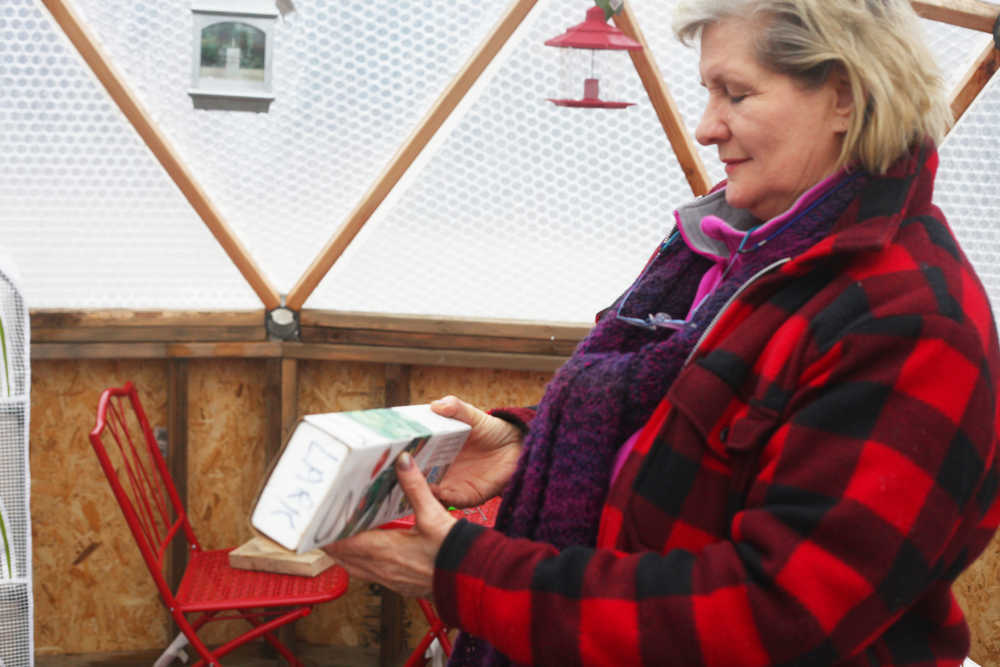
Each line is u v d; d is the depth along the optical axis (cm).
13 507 277
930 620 127
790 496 109
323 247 367
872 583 104
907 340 108
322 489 116
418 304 374
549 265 369
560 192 360
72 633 379
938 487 105
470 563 122
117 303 362
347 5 336
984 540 125
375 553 130
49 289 357
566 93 312
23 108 335
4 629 279
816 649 105
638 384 135
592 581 116
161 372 375
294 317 369
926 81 122
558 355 371
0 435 274
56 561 375
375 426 128
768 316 122
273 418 373
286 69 343
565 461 140
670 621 110
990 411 110
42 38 328
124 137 343
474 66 338
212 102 324
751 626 107
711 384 122
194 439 379
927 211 124
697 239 151
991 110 341
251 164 355
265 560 326
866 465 106
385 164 358
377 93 348
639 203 361
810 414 110
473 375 383
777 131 124
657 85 340
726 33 125
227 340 366
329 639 396
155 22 333
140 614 382
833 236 117
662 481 124
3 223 347
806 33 119
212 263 365
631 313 154
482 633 121
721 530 122
